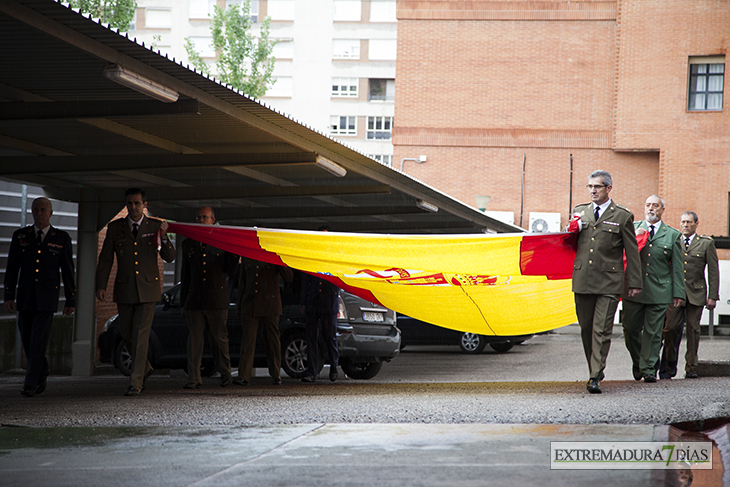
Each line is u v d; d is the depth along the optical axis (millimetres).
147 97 8758
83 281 13781
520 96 33781
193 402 7688
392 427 6000
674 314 10312
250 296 10625
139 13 71062
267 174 13633
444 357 17812
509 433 5684
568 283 10578
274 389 9586
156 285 8930
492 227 20891
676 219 31344
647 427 5910
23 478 4500
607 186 8172
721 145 30969
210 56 70500
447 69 34281
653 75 31766
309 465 4719
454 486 4207
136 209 8859
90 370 13773
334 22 71500
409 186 14016
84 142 10914
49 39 6508
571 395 7770
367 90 71250
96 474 4574
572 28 33375
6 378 13164
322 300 11398
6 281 8914
